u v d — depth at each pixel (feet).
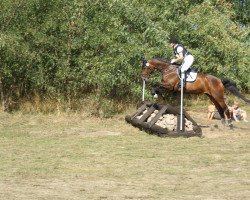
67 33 56.65
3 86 58.39
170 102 69.92
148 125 47.42
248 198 25.30
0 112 56.08
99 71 56.08
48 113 57.00
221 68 72.90
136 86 59.77
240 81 78.69
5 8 54.29
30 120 53.47
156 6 67.51
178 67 50.88
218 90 52.49
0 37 52.37
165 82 50.98
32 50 55.47
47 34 56.34
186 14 72.64
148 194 25.91
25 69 56.13
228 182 29.12
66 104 58.08
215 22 72.59
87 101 57.98
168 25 67.72
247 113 72.49
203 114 66.90
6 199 24.52
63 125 51.85
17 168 32.35
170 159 36.17
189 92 51.70
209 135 48.80
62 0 56.18
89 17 57.62
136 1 62.59
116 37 57.36
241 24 110.52
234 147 41.81
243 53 76.79
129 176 30.50
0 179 29.22
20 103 58.34
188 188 27.50
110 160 35.53
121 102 61.31
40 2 55.31
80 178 29.73
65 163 34.22
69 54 56.75
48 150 39.09
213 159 36.32
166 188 27.43
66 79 57.72
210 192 26.58
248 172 32.01
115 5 58.95
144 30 61.98
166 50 60.13
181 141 44.62
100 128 50.85
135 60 58.08
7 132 47.42
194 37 71.72
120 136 46.78
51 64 56.80
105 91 59.21
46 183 28.27
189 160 35.88
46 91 59.47
